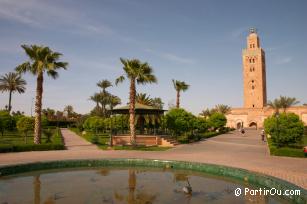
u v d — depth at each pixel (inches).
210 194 466.9
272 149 948.0
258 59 4042.8
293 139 1136.8
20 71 1139.3
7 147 975.0
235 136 2145.7
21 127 1285.7
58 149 1096.2
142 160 747.4
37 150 1048.2
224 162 764.6
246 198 443.8
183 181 567.8
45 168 685.3
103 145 1299.2
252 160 810.8
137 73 1238.3
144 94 1927.9
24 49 1135.6
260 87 4005.9
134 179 586.6
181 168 704.4
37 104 1149.7
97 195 456.1
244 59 4114.2
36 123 1146.0
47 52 1155.9
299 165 717.3
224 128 2903.5
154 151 1059.3
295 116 1155.9
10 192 473.1
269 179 486.6
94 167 734.5
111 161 753.6
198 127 1854.1
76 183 545.6
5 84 2571.4
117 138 1349.7
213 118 2711.6
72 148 1160.8
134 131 1234.6
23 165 644.1
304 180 526.9
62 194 460.8
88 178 595.8
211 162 764.0
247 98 4055.1
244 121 3959.2
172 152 1027.3
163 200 430.3
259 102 3986.2
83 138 1824.6
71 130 3127.5
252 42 4148.6
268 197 449.4
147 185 530.6
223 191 486.9
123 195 456.8
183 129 1573.6
